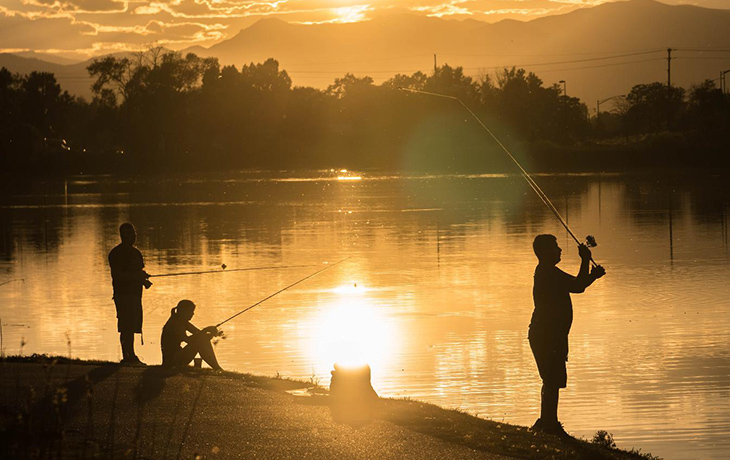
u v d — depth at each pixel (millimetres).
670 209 44312
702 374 12938
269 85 157250
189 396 8977
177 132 146750
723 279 21766
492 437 8062
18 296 20688
